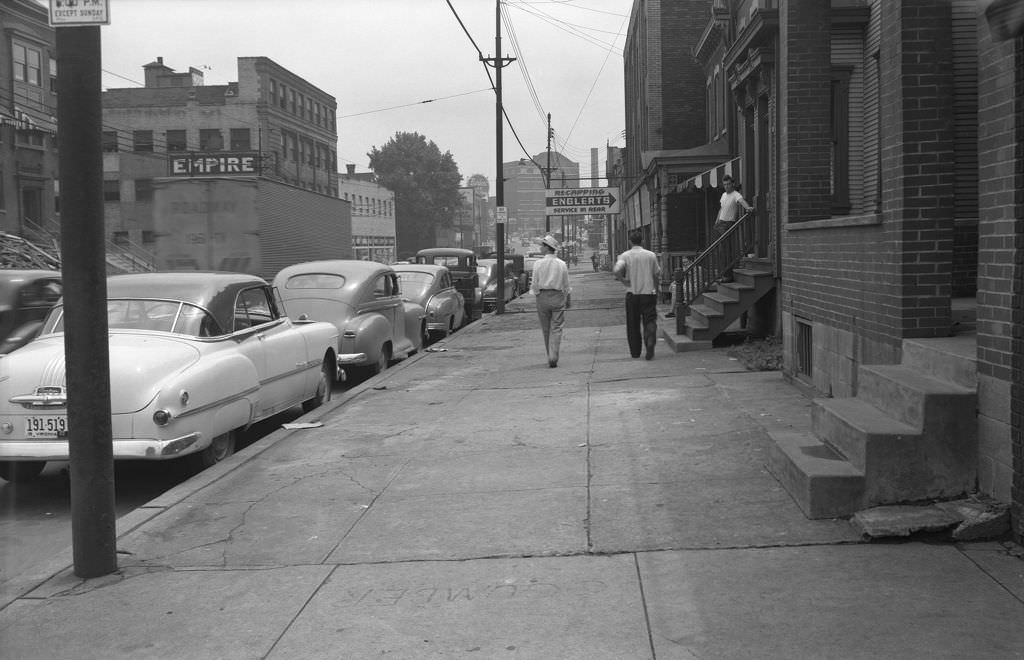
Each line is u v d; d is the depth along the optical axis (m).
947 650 3.64
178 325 7.90
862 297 7.45
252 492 6.75
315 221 28.48
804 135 10.33
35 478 7.95
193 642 4.14
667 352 14.29
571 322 21.62
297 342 9.73
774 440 6.30
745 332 15.16
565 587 4.58
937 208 6.36
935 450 5.16
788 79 10.34
